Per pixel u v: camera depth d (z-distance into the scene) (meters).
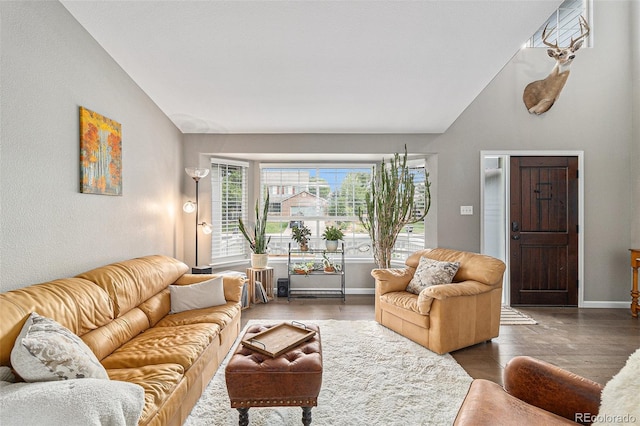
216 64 2.78
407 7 2.10
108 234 2.65
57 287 1.83
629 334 3.32
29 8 1.86
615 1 4.26
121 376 1.69
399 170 4.84
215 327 2.47
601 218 4.28
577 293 4.29
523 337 3.23
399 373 2.46
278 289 4.67
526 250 4.34
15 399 1.12
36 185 1.92
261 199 5.09
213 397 2.13
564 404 1.32
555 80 3.96
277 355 1.84
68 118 2.18
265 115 3.81
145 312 2.50
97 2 2.09
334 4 2.08
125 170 2.91
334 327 3.42
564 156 4.31
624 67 4.26
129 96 2.97
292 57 2.67
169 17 2.21
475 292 2.90
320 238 5.12
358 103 3.49
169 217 3.89
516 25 2.25
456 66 2.78
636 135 4.20
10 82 1.75
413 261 3.77
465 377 2.41
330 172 5.12
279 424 1.88
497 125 4.34
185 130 4.24
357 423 1.89
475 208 4.36
